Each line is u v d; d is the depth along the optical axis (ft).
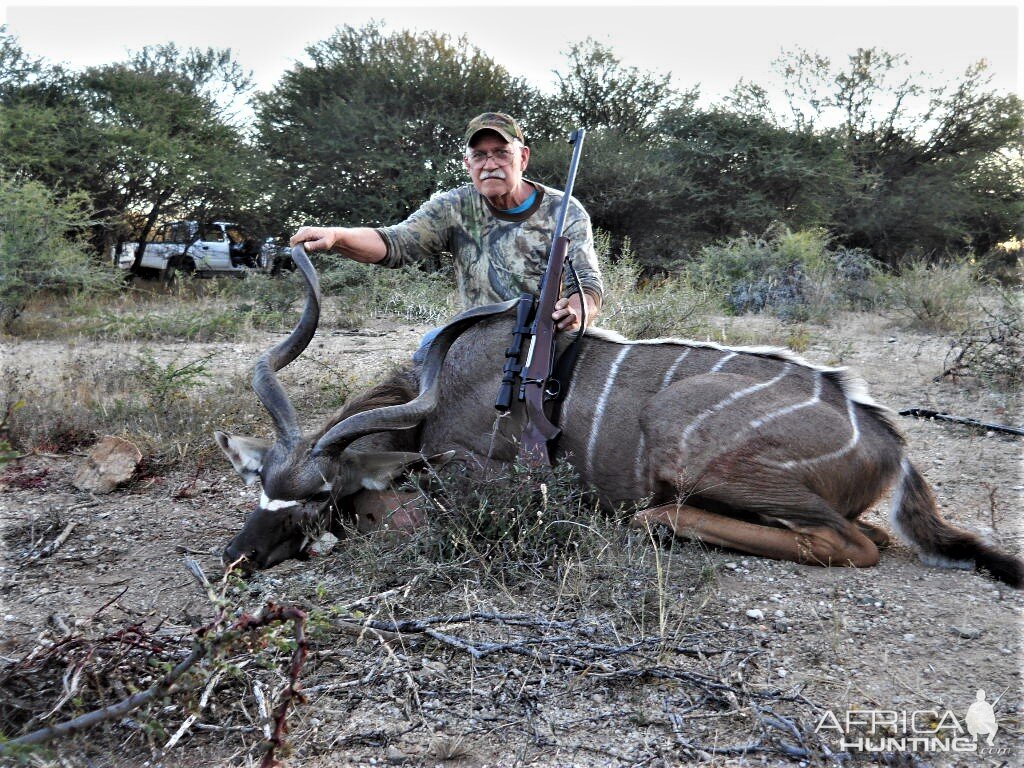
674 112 69.92
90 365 24.38
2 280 33.09
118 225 56.65
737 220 66.74
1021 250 64.85
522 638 9.32
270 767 7.03
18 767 6.99
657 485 11.94
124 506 14.05
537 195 13.89
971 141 77.97
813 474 11.33
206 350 28.48
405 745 7.77
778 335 29.91
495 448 12.38
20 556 12.03
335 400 20.06
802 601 10.32
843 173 69.46
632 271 31.27
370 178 61.26
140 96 58.18
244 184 58.23
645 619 9.86
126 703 7.20
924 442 17.11
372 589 10.59
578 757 7.63
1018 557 11.43
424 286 37.27
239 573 9.50
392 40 66.03
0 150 49.93
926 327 31.55
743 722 8.08
